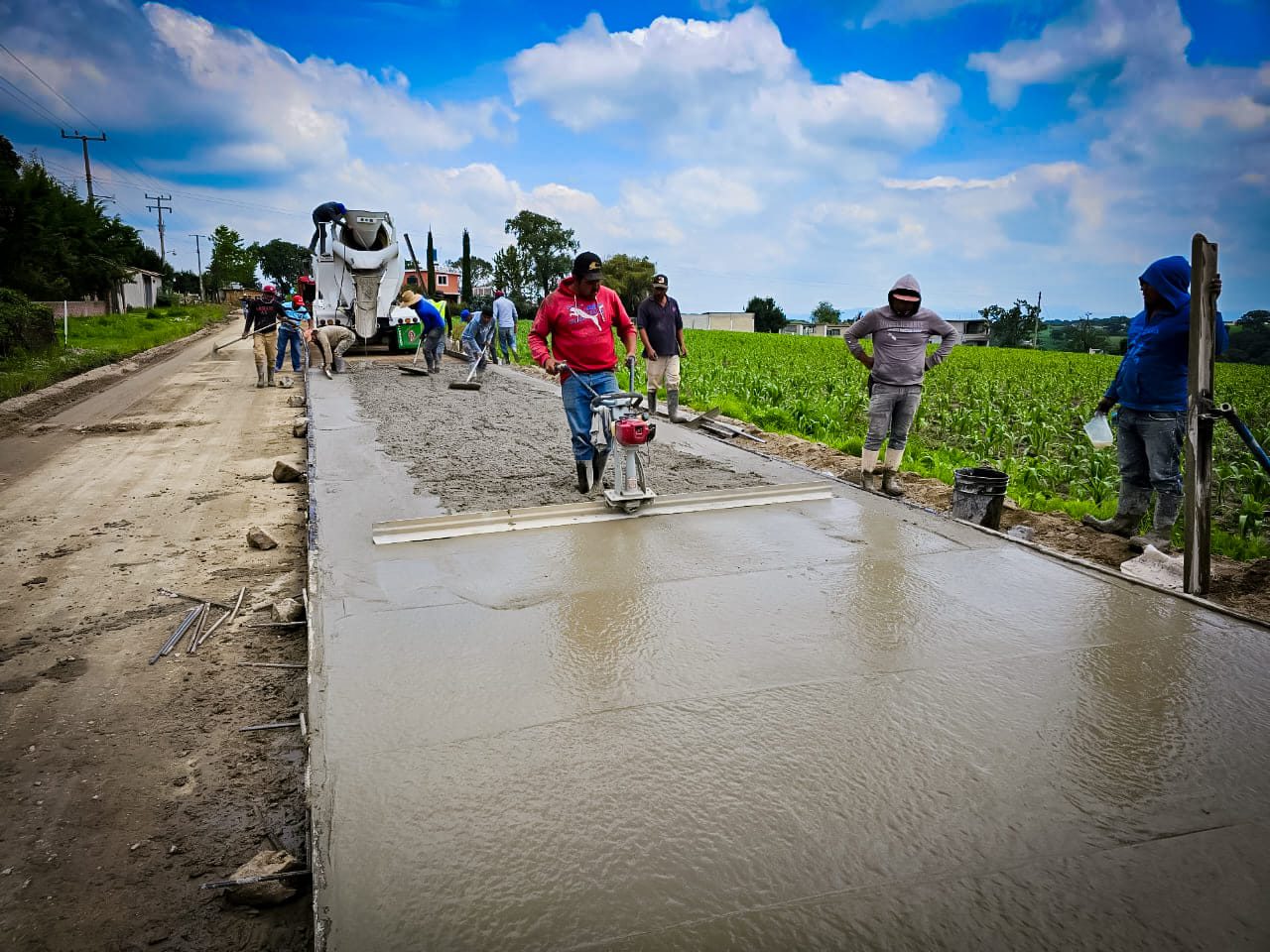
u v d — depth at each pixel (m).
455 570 4.55
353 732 2.84
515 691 3.14
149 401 14.43
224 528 6.62
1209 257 4.03
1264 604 4.31
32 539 6.30
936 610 3.97
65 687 3.89
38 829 2.85
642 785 2.54
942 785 2.54
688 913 2.03
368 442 8.44
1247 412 16.06
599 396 5.80
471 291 60.78
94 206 45.41
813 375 19.56
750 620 3.84
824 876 2.16
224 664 4.13
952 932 1.98
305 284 18.53
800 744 2.77
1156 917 2.03
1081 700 3.07
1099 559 5.36
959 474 5.94
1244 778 2.59
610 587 4.28
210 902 2.50
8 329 19.42
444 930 1.97
